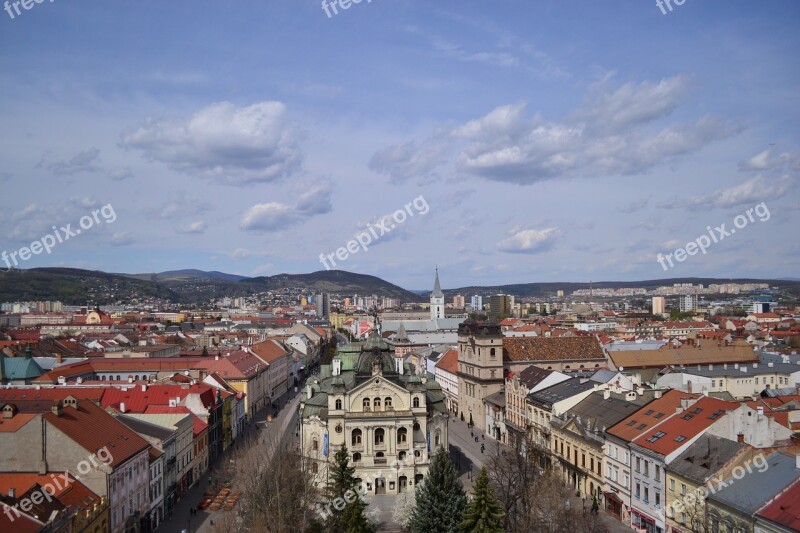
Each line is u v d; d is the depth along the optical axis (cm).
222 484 14000
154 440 11869
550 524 10419
